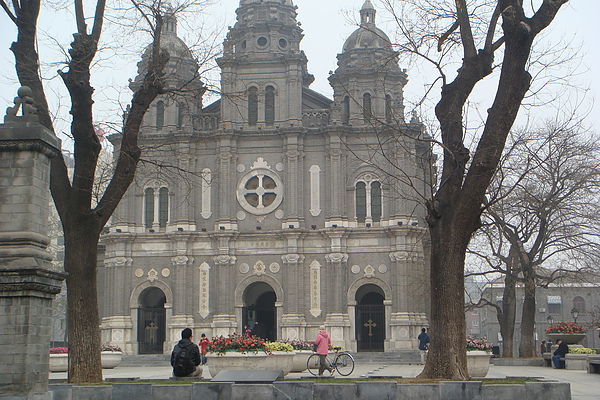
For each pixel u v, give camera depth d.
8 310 22.48
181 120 66.38
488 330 122.62
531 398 23.27
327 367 37.75
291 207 63.12
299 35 66.81
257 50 65.88
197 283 63.59
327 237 62.56
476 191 26.78
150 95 29.75
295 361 42.00
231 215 63.66
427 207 27.42
